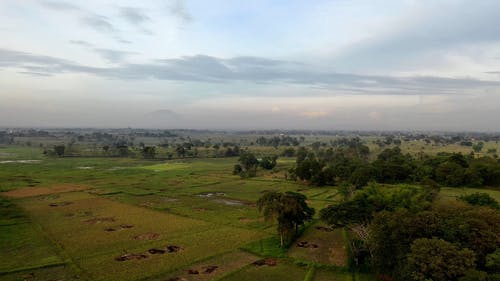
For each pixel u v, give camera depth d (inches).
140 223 2458.2
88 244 1990.7
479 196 2253.9
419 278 1205.7
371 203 1975.9
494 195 3284.9
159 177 4940.9
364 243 1728.6
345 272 1605.6
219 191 3890.3
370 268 1627.7
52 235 2151.8
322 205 3100.4
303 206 2129.7
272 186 4237.2
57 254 1822.1
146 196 3535.9
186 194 3676.2
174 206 3063.5
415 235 1389.0
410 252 1337.4
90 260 1742.1
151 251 1877.5
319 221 2527.1
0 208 2701.8
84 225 2391.7
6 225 2340.1
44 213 2738.7
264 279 1528.1
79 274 1568.7
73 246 1953.7
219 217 2652.6
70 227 2338.8
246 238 2108.8
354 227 1812.3
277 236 2150.6
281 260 1750.7
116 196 3489.2
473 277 1099.3
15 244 1968.5
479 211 1473.9
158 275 1557.6
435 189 3043.8
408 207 1891.0
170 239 2090.3
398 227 1432.1
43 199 3294.8
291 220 2016.5
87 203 3139.8
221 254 1835.6
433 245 1242.6
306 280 1498.5
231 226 2386.8
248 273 1592.0
